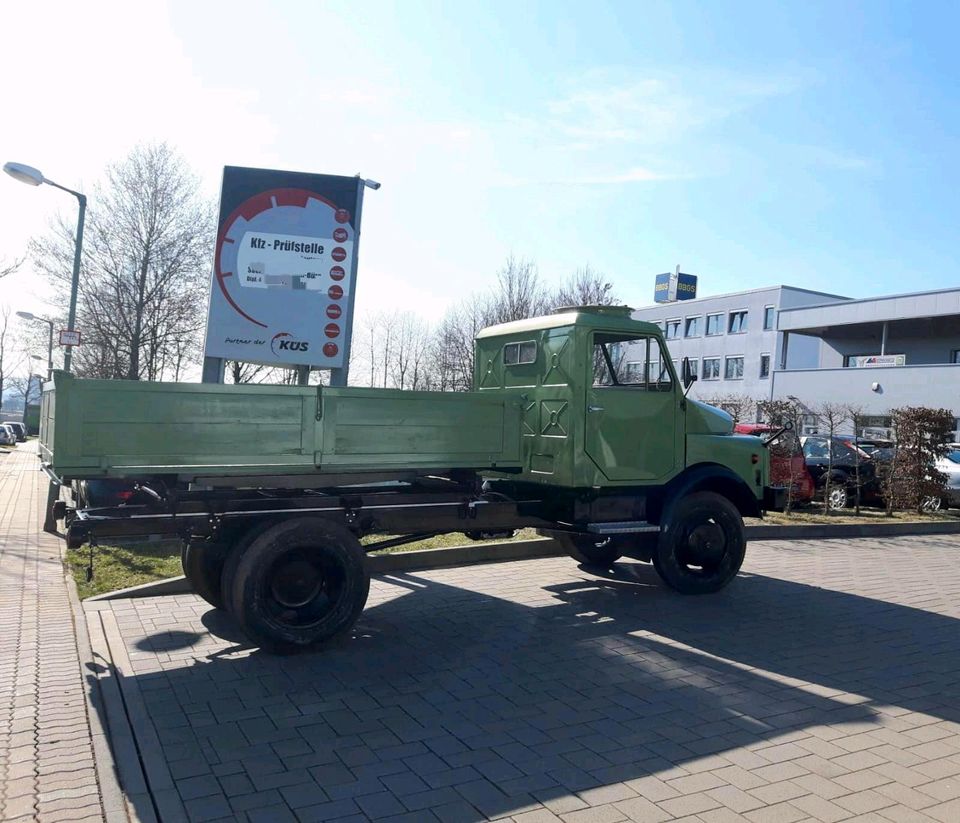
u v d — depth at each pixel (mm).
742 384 48062
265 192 7285
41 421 6230
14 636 6086
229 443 5406
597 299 27969
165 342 25859
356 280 7508
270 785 3730
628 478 7445
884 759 4090
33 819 3383
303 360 7355
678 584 7656
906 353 35281
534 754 4105
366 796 3629
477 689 5090
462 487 6703
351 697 4914
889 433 16500
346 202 7453
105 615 6668
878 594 8094
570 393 7246
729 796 3652
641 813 3484
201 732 4348
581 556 8750
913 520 14031
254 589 5512
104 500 5652
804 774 3900
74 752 4078
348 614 5855
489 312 28047
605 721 4574
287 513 5773
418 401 6113
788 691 5129
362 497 6133
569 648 6012
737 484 8055
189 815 3443
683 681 5297
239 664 5504
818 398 34062
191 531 5645
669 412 7699
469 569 8906
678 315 53781
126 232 25344
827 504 14086
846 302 33375
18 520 13383
